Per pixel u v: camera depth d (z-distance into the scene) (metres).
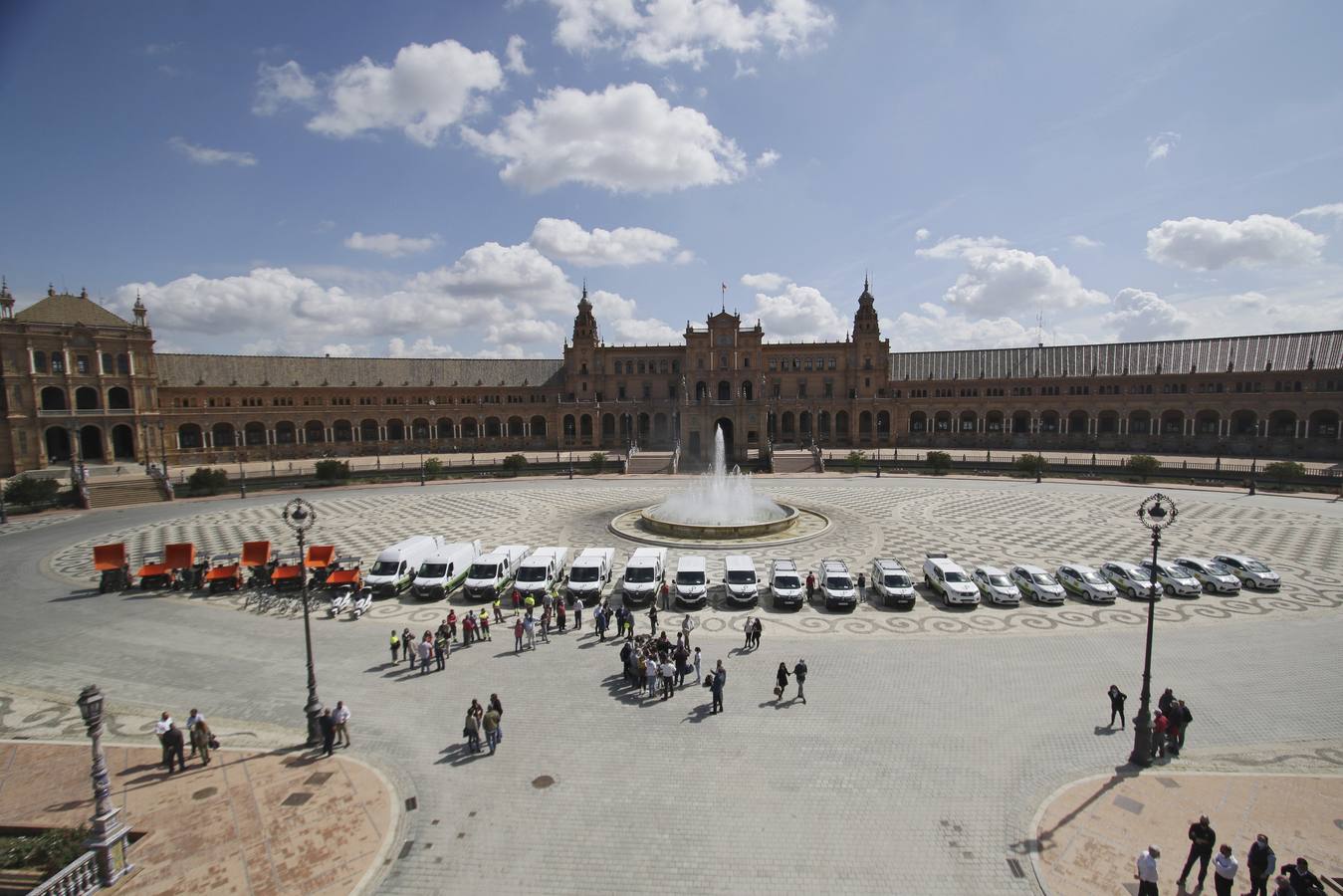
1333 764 21.58
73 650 31.50
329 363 124.19
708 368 125.00
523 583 38.44
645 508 67.69
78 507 71.50
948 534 54.78
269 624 35.12
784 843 17.77
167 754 21.05
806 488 80.44
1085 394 118.19
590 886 16.31
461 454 119.50
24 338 88.25
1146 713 21.20
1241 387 106.50
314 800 19.64
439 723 24.25
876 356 130.75
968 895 16.00
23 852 16.69
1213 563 40.78
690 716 24.59
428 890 16.17
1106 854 17.31
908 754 22.05
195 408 108.06
